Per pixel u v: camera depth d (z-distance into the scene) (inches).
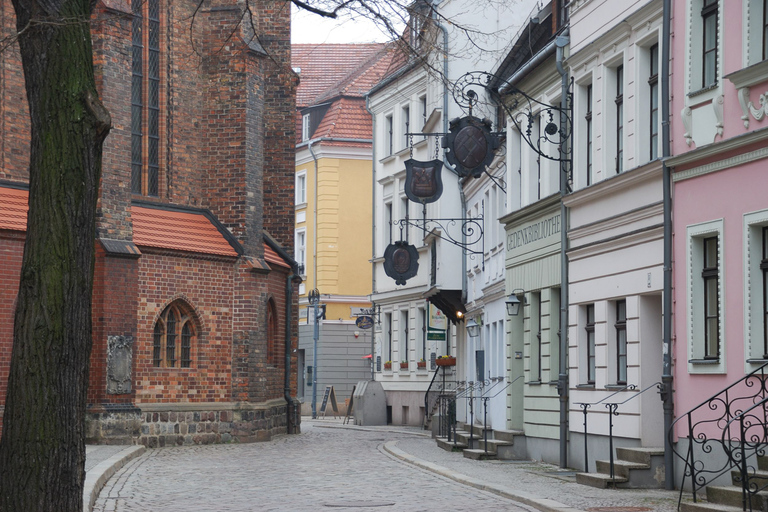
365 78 2529.5
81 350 454.3
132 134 1272.1
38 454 441.4
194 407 1226.0
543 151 1008.2
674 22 713.0
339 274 2429.9
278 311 1409.9
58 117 453.1
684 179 696.4
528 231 1040.2
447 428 1339.8
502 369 1178.6
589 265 859.4
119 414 1137.4
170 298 1214.9
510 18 1371.8
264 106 1438.2
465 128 898.7
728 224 644.7
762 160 614.2
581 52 876.0
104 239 1145.4
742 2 627.2
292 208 1465.3
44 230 449.7
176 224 1262.3
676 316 702.5
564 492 677.3
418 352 1856.5
